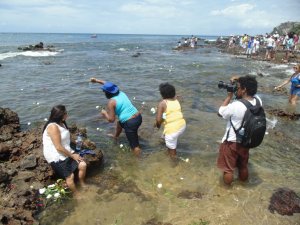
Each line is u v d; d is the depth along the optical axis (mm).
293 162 6141
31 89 12086
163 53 33906
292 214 4492
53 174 5391
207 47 48312
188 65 20938
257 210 4566
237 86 4875
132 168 5828
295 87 10539
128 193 5012
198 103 10359
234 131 4793
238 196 4914
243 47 38000
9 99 10430
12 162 5766
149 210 4582
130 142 6324
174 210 4574
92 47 43125
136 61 23750
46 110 9164
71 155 5059
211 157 6250
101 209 4609
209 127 7969
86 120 8336
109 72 17172
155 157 6266
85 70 17859
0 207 4320
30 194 4809
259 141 4676
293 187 5191
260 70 19297
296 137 7488
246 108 4633
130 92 11789
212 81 14578
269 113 9391
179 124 6031
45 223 4309
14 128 7035
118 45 49781
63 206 4680
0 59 23500
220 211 4539
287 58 25859
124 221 4340
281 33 68812
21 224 4098
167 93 6047
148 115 8883
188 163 5996
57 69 18172
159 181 5375
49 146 4973
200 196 4926
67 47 41875
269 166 5945
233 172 5527
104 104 9867
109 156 6305
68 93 11398
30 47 35062
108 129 7719
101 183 5320
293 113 9008
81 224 4289
